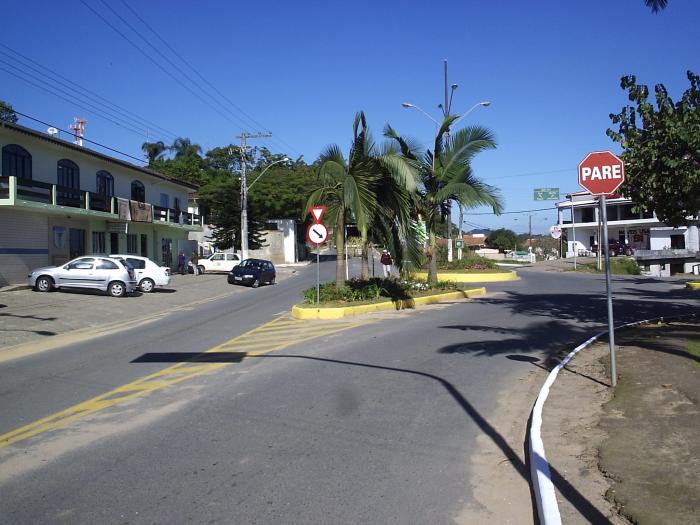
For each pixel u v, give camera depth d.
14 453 5.79
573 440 5.79
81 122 39.88
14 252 25.36
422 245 23.52
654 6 11.83
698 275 38.78
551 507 4.21
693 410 6.36
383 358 10.68
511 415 7.16
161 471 5.29
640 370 8.55
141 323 17.02
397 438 6.23
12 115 33.62
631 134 11.00
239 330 14.88
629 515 4.04
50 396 8.10
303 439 6.18
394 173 17.56
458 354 11.05
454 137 23.64
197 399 7.82
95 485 4.98
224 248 52.09
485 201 22.83
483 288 24.27
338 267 19.53
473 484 5.04
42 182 25.58
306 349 11.70
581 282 31.16
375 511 4.49
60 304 19.84
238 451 5.81
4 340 13.39
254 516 4.39
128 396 8.04
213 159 72.50
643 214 12.14
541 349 11.52
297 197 61.00
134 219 33.56
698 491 4.35
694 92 10.66
